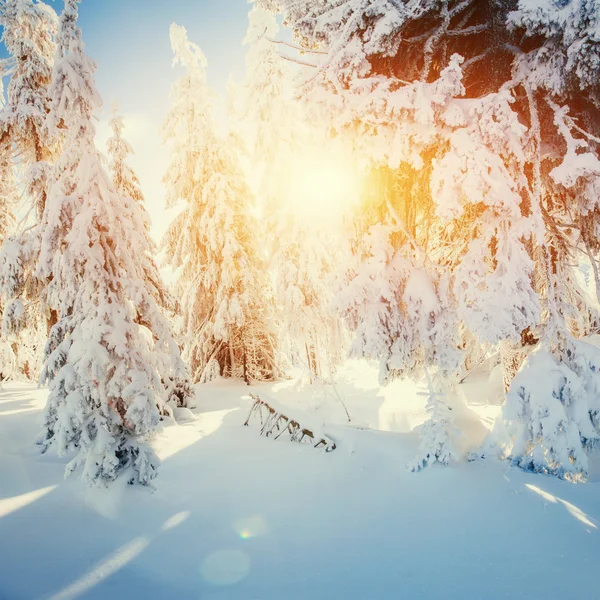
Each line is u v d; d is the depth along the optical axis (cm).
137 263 848
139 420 711
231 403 1406
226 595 466
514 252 680
